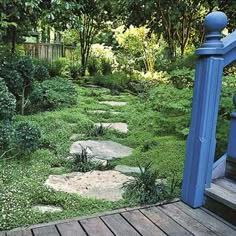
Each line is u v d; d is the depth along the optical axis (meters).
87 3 9.71
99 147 3.63
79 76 10.51
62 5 4.97
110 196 2.33
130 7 7.58
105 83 8.86
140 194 2.29
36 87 5.07
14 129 3.01
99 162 3.05
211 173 2.21
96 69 10.91
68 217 2.00
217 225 1.96
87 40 10.78
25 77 4.64
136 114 5.03
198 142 2.16
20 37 7.52
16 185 2.39
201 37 7.30
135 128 4.45
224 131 3.13
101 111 5.64
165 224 1.95
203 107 2.12
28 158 3.04
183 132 3.45
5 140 2.89
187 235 1.83
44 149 3.37
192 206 2.18
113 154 3.39
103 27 10.69
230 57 2.11
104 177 2.70
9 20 5.33
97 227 1.89
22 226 1.88
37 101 5.20
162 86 4.53
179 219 2.02
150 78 8.48
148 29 9.13
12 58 5.45
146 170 2.60
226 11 5.43
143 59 10.23
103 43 11.86
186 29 7.36
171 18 6.96
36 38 11.78
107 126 4.55
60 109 5.45
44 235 1.79
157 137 3.90
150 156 3.22
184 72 4.13
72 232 1.83
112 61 11.30
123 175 2.76
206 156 2.16
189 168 2.22
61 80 6.08
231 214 2.00
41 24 5.95
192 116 2.22
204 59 2.09
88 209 2.11
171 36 7.61
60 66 9.66
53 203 2.19
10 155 3.03
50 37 12.09
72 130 4.24
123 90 8.36
